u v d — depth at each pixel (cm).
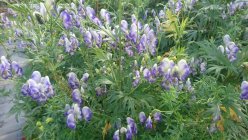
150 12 61
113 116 38
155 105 38
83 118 36
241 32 53
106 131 38
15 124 53
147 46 40
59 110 38
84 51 41
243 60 43
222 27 55
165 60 34
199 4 58
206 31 56
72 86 38
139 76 37
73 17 42
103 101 40
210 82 39
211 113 37
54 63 43
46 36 46
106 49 42
